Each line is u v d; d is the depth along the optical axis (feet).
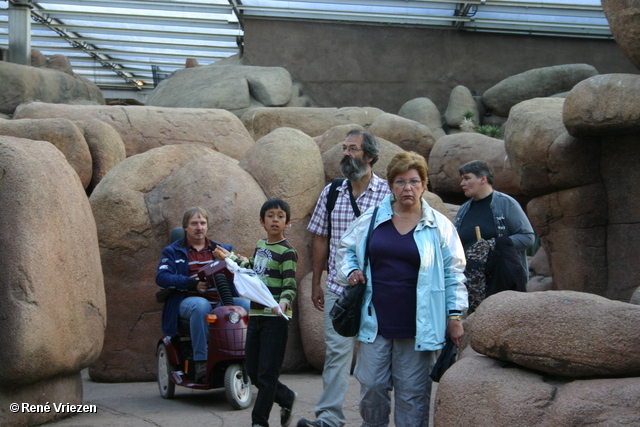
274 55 64.28
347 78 64.59
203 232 20.21
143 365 23.22
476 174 18.33
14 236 14.94
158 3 59.72
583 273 26.00
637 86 21.39
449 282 12.75
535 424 9.83
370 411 12.74
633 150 24.82
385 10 61.87
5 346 14.51
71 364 16.49
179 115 37.70
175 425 16.47
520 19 61.21
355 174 15.57
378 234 12.86
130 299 23.31
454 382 11.14
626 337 9.71
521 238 17.83
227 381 18.06
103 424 16.42
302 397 19.39
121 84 87.35
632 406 9.18
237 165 24.84
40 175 15.92
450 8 59.82
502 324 10.93
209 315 18.40
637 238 25.05
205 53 73.26
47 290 15.30
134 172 24.13
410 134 44.42
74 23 65.36
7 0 61.31
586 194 25.66
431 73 64.59
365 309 12.77
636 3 20.48
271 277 15.66
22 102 55.21
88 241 17.79
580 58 63.98
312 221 16.42
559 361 10.21
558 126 26.30
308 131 48.96
